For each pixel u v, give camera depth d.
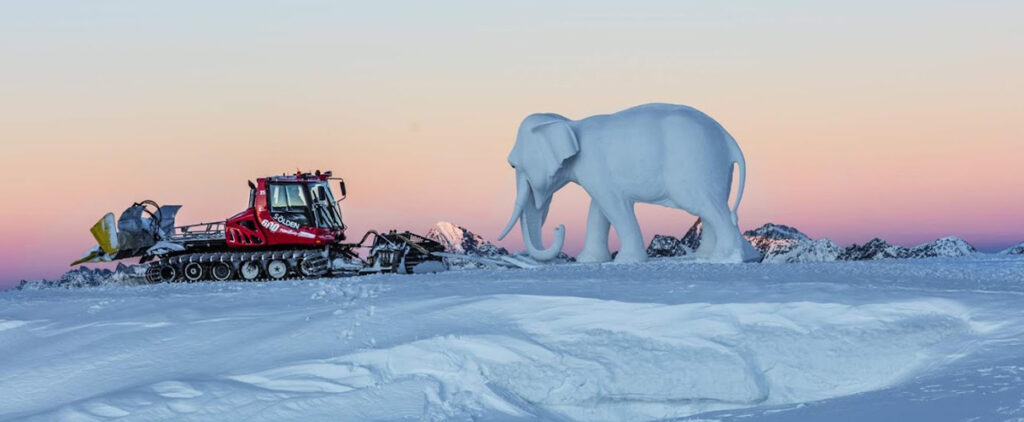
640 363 13.77
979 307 14.83
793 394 13.45
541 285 17.77
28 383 14.50
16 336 16.84
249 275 26.11
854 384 13.41
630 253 24.56
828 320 14.75
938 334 14.19
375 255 25.42
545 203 26.38
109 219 26.88
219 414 12.42
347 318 15.71
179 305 17.86
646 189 24.55
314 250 25.72
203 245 26.59
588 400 13.39
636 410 13.41
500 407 12.88
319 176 26.30
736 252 23.81
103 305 18.53
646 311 15.19
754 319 14.88
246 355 14.55
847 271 20.00
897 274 19.20
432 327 15.10
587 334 14.70
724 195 24.33
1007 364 12.25
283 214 25.72
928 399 11.04
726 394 13.38
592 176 24.89
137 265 27.30
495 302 15.93
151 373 14.34
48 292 22.41
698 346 14.16
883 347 13.90
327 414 12.36
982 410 10.20
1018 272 19.48
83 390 14.11
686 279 18.42
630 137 24.55
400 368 13.80
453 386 13.34
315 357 14.09
